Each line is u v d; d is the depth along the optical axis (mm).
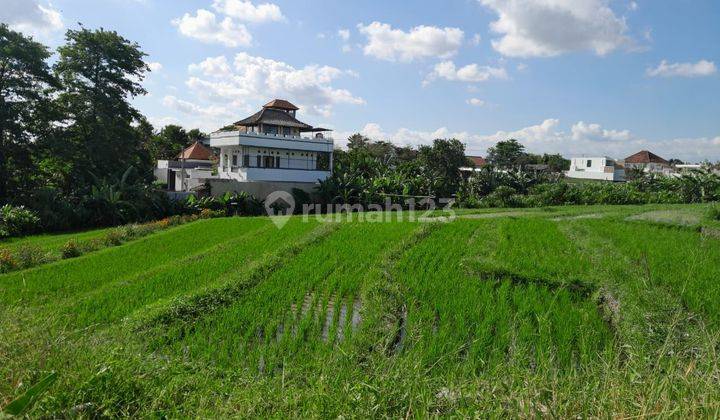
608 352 5160
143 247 16016
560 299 8578
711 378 3766
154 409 4281
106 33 31047
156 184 32625
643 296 7414
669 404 3469
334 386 4574
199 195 32781
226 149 37031
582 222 19000
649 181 40094
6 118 26250
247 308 8195
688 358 5035
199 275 11086
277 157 36250
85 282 11055
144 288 9953
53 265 13047
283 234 17625
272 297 8953
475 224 19016
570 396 3832
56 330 6164
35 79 27703
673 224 17656
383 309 7758
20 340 5133
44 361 4762
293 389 4641
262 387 4785
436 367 5727
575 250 13055
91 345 5820
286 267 11328
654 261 10773
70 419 3854
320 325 7383
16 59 26578
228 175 36031
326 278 10500
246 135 33781
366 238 15719
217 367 5785
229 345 6750
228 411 4297
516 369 4527
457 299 8461
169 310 7730
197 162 49188
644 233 15852
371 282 9508
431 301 8469
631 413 3512
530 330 6832
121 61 31641
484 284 9500
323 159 39719
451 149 45906
